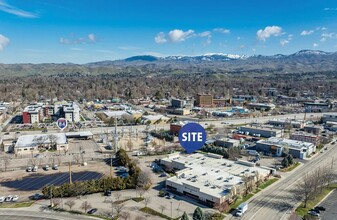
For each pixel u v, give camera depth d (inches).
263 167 3880.4
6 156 4549.7
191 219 2620.6
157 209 2827.3
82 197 3095.5
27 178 3634.4
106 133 6087.6
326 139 5649.6
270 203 2982.3
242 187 3174.2
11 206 2874.0
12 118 7662.4
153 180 3602.4
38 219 2635.3
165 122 7332.7
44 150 4852.4
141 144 5334.6
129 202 2974.9
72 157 4498.0
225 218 2669.8
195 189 3061.0
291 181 3602.4
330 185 3479.3
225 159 4237.2
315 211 2775.6
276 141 5137.8
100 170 3937.0
